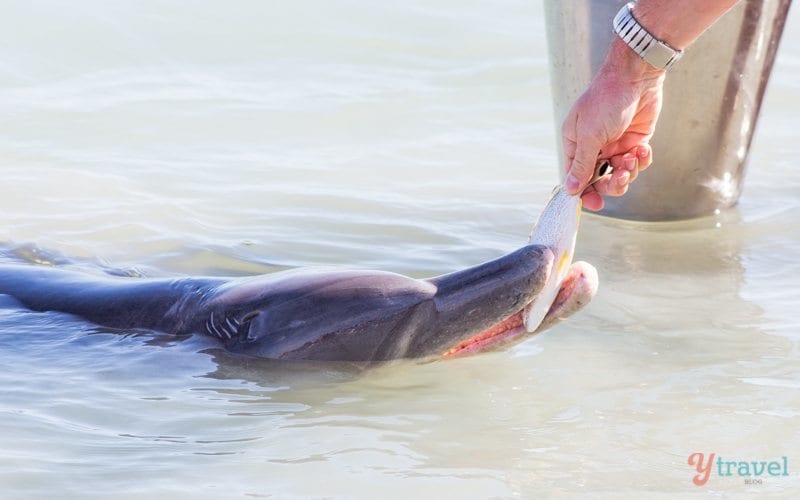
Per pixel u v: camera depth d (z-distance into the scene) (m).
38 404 3.90
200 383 4.10
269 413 3.86
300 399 3.97
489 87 8.41
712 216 6.06
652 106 3.96
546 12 5.99
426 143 7.31
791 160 6.93
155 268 5.27
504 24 9.55
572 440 3.64
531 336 4.26
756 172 6.74
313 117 7.77
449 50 9.09
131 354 4.32
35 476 3.38
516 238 5.64
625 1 5.58
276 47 9.10
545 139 7.41
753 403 3.88
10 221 5.82
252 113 7.82
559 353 4.33
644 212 5.98
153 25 9.25
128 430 3.73
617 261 5.38
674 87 5.70
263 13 9.60
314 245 5.52
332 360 4.14
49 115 7.64
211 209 6.04
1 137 7.19
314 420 3.81
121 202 6.13
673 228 5.90
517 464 3.49
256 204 6.12
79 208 6.03
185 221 5.85
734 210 6.14
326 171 6.73
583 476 3.41
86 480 3.38
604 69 3.85
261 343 4.22
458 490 3.32
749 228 5.85
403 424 3.77
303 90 8.30
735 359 4.24
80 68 8.59
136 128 7.46
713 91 5.75
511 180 6.61
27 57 8.64
